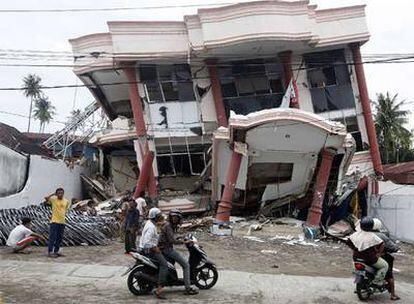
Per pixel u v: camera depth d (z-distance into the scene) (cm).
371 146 2617
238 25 2400
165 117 2556
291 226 1995
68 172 2706
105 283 970
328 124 1823
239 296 891
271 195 2134
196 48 2456
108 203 2416
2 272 1040
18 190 1989
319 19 2612
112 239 1642
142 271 873
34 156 2139
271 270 1220
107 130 2898
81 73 2697
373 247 891
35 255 1252
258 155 1905
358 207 2353
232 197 1953
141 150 2519
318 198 1953
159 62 2573
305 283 1029
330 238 1862
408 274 1300
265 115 1769
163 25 2547
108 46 2648
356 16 2636
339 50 2688
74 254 1294
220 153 2020
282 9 2409
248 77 2638
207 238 1753
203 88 2611
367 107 2648
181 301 841
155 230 864
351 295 941
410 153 5472
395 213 2089
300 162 1977
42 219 1577
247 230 1912
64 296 854
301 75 2661
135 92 2545
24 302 809
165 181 2608
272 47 2509
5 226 1471
